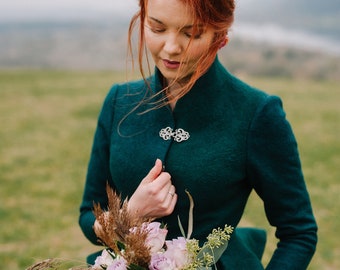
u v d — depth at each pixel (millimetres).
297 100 12172
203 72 1388
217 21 1315
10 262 4738
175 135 1533
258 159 1489
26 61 23188
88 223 1693
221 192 1503
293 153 1492
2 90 13297
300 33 29344
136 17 1432
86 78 15172
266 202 1550
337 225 5539
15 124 10078
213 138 1500
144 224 1281
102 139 1689
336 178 7047
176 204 1525
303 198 1513
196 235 1530
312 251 1527
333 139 8914
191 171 1491
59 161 7930
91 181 1736
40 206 6145
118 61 20906
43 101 12070
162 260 1225
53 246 5086
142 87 1640
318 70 20031
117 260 1271
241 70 19062
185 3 1276
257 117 1485
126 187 1596
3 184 6910
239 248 1586
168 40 1327
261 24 31109
